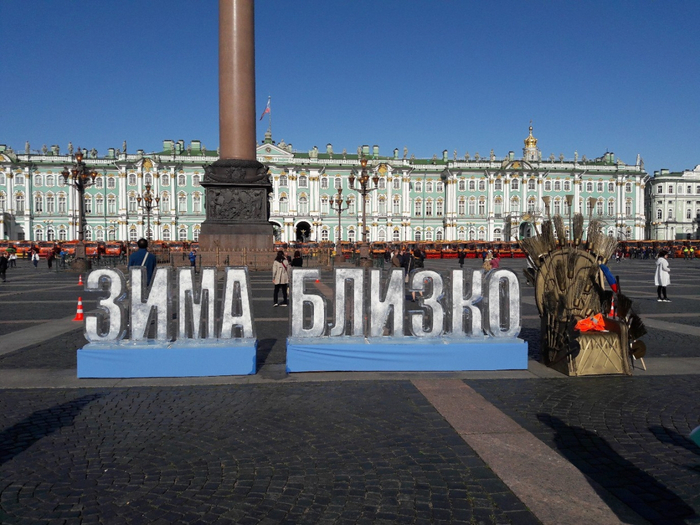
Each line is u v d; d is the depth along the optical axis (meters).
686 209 106.94
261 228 34.09
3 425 5.76
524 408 6.32
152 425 5.77
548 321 8.32
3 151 80.94
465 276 8.49
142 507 4.03
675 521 3.82
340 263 43.16
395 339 8.18
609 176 90.69
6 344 10.05
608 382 7.45
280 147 86.56
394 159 89.19
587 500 4.13
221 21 30.81
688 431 5.57
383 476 4.54
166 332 8.00
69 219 81.50
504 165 88.88
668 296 19.03
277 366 8.30
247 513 3.95
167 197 82.19
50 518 3.87
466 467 4.71
